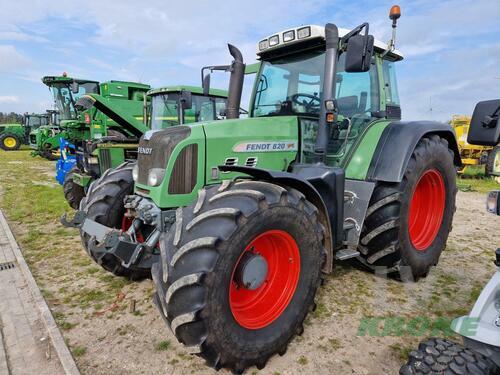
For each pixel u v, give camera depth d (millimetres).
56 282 3393
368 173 3115
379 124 3375
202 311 1872
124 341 2492
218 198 2125
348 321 2705
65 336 2553
